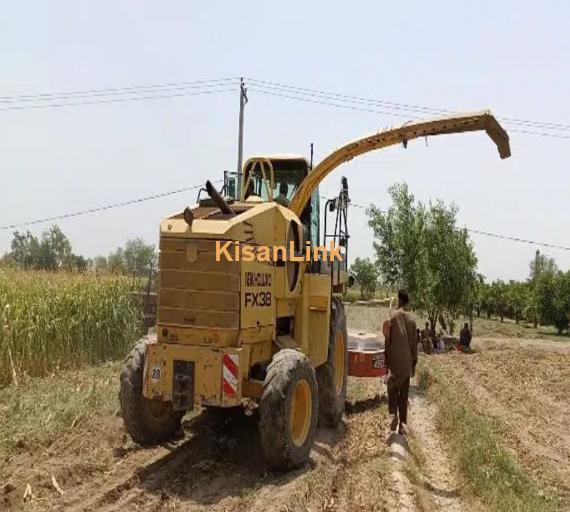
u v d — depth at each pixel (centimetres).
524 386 1517
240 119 2503
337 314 938
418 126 856
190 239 684
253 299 698
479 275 2884
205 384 663
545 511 641
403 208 2712
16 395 955
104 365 1359
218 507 570
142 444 749
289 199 932
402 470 682
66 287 1402
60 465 662
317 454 752
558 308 3962
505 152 906
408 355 855
